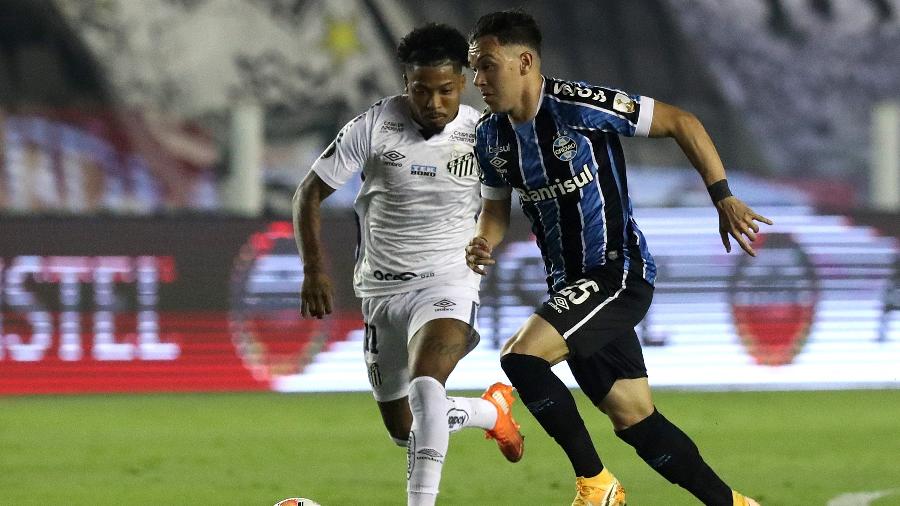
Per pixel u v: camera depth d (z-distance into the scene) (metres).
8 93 80.00
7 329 44.38
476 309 19.61
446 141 19.44
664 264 46.16
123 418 37.50
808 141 94.25
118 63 83.06
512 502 21.75
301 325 45.66
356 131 19.31
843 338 46.66
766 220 15.91
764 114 94.19
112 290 44.91
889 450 29.55
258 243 45.53
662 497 22.25
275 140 83.50
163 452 29.81
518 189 17.47
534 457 28.22
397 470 26.45
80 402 42.44
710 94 93.81
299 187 19.31
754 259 46.44
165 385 45.09
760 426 34.34
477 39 16.70
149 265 45.06
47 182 72.88
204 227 45.28
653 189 76.38
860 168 93.69
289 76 85.50
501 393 21.33
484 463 27.19
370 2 87.88
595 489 17.19
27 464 27.86
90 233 44.81
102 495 23.22
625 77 91.62
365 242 20.14
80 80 82.25
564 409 16.73
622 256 17.30
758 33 96.06
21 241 44.44
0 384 44.31
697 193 76.94
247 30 85.75
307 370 45.59
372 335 20.27
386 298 19.88
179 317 45.16
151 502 22.33
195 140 78.56
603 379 17.31
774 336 46.44
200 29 85.06
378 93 86.75
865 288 46.72
